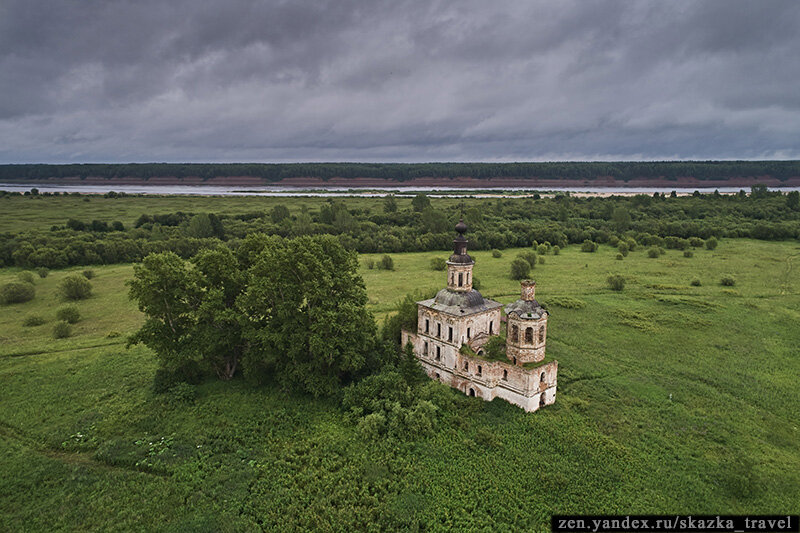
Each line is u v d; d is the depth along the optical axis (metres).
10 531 33.41
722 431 47.38
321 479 39.00
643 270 117.75
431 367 57.16
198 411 48.50
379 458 41.66
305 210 182.00
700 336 72.75
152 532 33.47
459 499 37.06
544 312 50.09
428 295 74.81
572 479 39.56
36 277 109.94
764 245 147.75
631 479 39.78
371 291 98.69
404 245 148.25
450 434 45.25
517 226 167.62
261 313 55.31
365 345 53.66
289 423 46.84
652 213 197.75
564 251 147.50
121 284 104.69
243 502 36.56
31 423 46.75
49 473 39.38
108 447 42.59
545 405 51.28
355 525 34.38
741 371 60.84
